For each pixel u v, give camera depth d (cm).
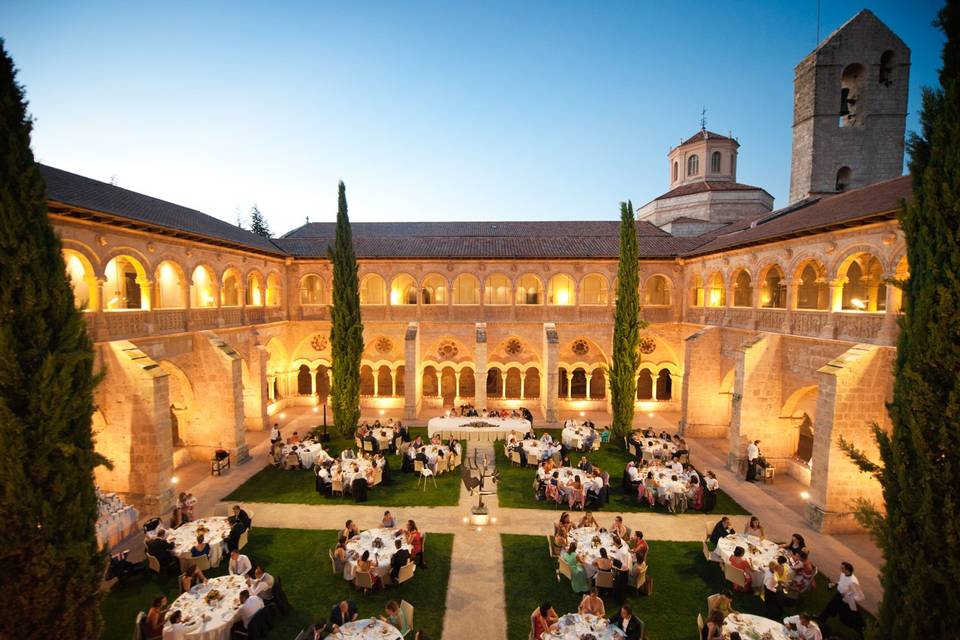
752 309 2380
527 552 1469
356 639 939
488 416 2670
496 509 1775
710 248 2731
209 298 2753
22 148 891
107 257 1752
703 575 1348
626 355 2569
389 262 3192
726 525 1423
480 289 3189
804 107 2989
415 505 1803
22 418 872
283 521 1661
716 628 939
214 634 992
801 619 961
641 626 952
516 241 3447
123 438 1714
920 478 788
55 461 905
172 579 1295
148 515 1716
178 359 2148
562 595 1253
